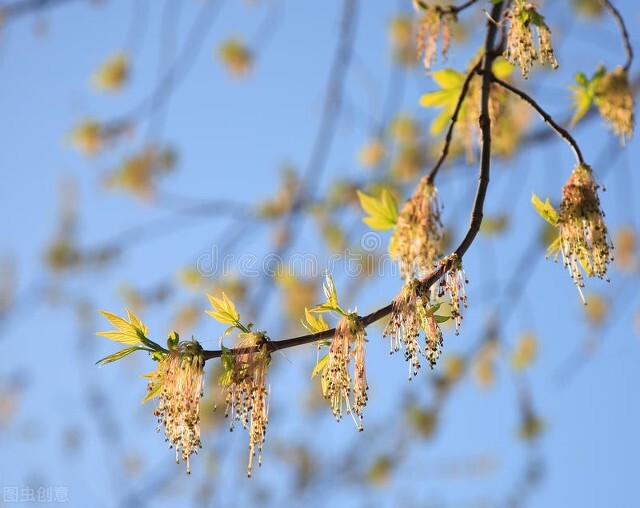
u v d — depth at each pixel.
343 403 2.85
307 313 2.78
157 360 2.77
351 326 2.66
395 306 2.66
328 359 2.70
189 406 2.65
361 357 2.64
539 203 2.99
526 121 5.83
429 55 3.58
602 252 2.88
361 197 3.40
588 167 2.96
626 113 3.78
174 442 2.65
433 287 2.72
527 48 3.16
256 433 2.62
